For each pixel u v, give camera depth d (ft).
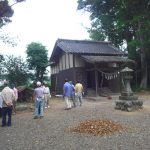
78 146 31.01
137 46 125.59
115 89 110.32
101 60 101.76
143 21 106.52
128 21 107.04
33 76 127.44
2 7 68.49
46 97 71.92
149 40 122.01
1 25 75.31
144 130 38.99
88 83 113.29
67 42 118.32
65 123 47.47
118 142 32.14
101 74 114.11
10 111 47.14
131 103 61.77
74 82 110.11
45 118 54.60
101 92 106.11
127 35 140.36
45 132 40.22
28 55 129.80
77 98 75.25
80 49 111.04
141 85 131.95
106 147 30.12
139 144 30.86
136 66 138.00
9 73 109.40
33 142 33.99
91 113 59.21
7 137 37.76
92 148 29.91
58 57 125.18
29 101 88.74
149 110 62.23
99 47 118.21
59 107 74.13
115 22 133.80
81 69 111.34
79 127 40.14
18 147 31.71
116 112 59.98
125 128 40.42
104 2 127.03
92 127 39.11
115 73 103.45
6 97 46.83
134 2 64.54
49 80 141.79
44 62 129.90
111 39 147.43
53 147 31.04
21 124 48.55
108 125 39.81
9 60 111.24
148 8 66.39
